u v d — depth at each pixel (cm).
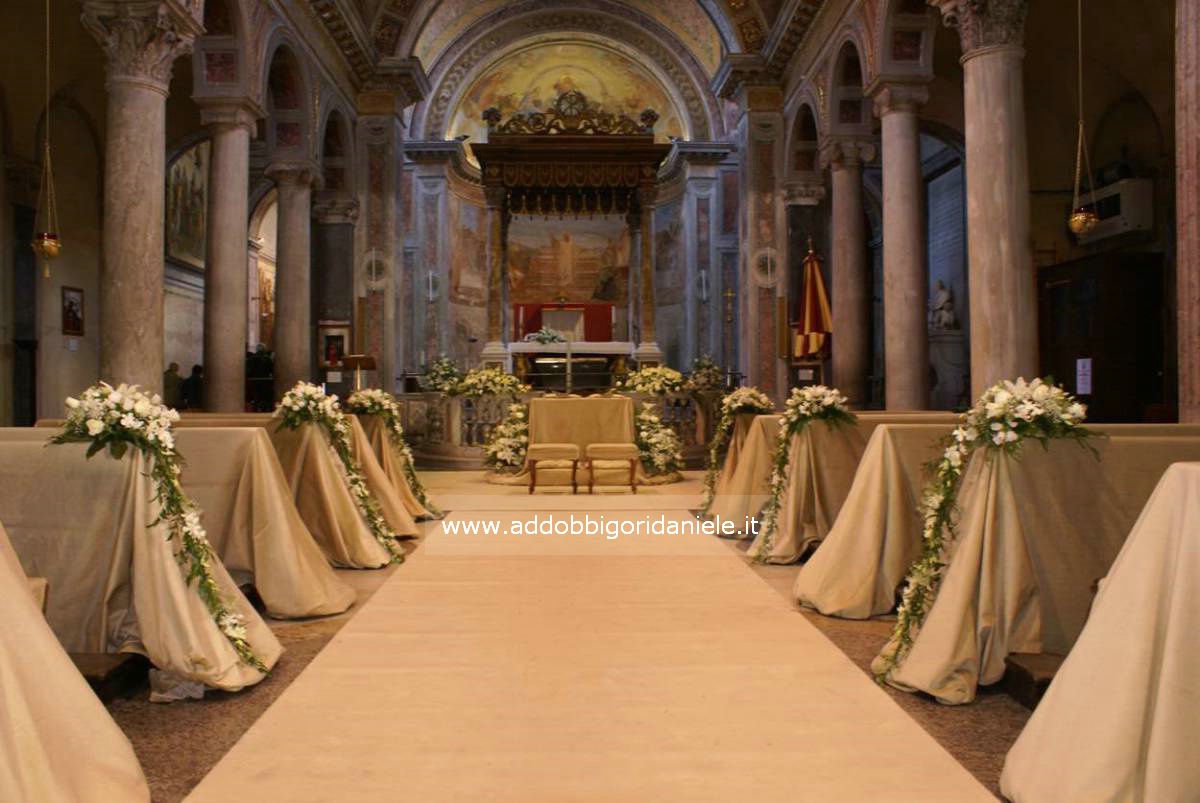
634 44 2234
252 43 1093
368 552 562
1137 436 365
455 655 377
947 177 1858
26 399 1335
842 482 584
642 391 1277
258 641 365
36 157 1329
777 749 279
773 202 1602
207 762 275
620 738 288
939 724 304
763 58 1576
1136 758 219
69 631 348
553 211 1650
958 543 351
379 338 1631
